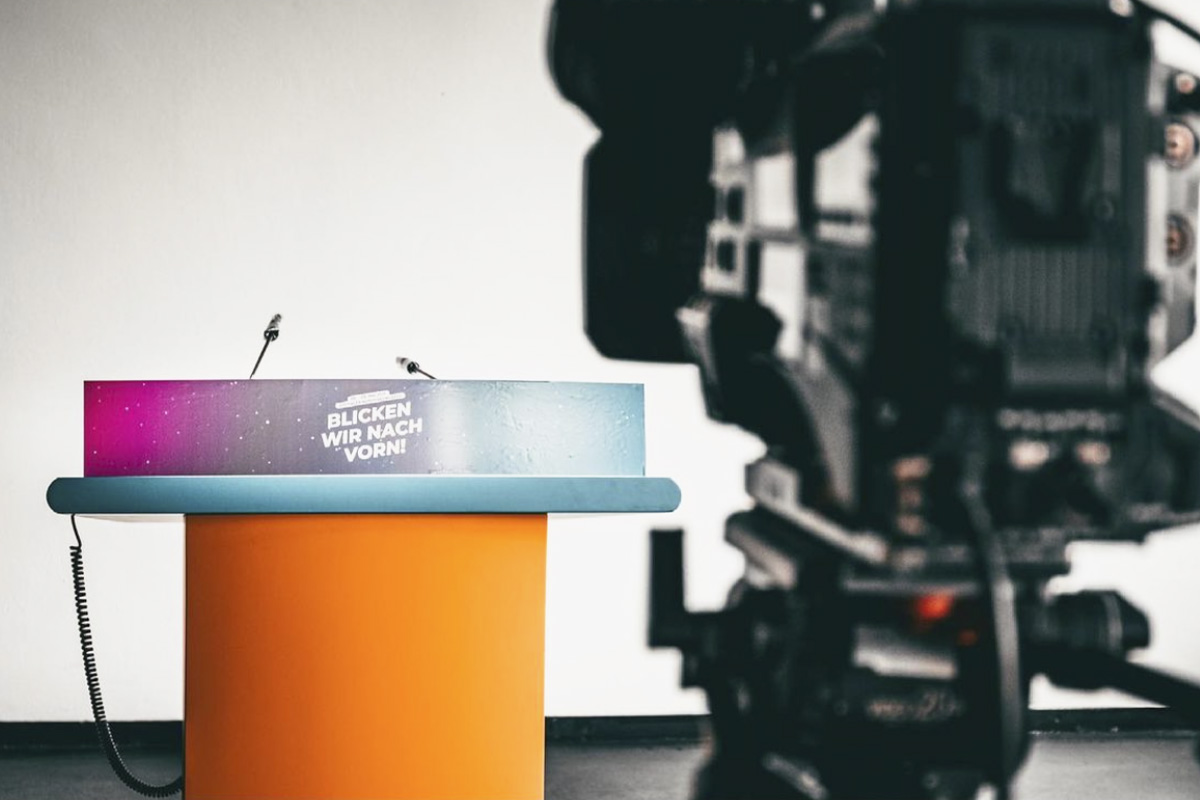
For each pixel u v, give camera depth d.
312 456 2.34
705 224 2.06
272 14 4.24
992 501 1.72
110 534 4.23
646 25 2.00
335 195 4.24
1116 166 1.69
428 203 4.25
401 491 2.34
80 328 4.21
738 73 2.01
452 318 4.25
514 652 2.52
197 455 2.35
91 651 3.13
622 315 2.09
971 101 1.68
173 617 4.25
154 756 4.10
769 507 2.03
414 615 2.47
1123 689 1.71
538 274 4.27
